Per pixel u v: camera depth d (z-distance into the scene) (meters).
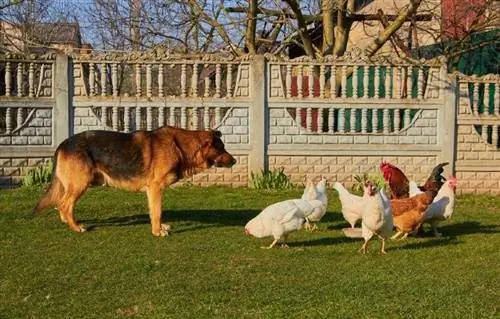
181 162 9.27
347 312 5.75
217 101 14.07
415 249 8.36
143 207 11.23
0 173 13.63
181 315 5.69
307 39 17.05
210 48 21.11
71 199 9.20
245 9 18.00
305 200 8.95
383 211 7.86
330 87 14.38
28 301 6.10
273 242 8.35
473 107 14.58
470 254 8.14
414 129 14.48
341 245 8.54
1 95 13.88
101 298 6.18
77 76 13.86
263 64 14.11
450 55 16.22
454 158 14.56
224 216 10.67
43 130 13.80
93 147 9.18
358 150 14.38
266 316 5.66
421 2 17.14
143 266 7.33
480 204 13.05
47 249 8.14
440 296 6.26
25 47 21.77
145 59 13.88
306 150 14.29
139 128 14.04
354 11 18.88
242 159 14.23
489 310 5.87
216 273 7.08
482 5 16.77
